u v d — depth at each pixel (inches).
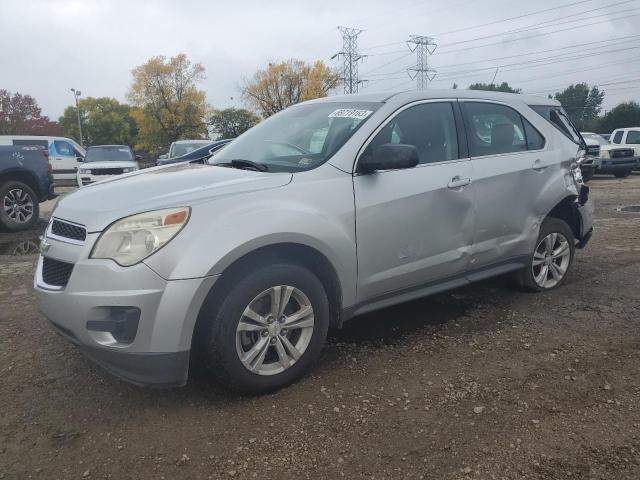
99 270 111.5
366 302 143.8
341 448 105.9
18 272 247.8
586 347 150.3
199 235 113.8
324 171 135.5
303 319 130.0
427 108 160.4
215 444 108.0
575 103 3218.5
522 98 193.2
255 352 122.3
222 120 2669.8
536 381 131.3
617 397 123.4
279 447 106.5
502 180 170.2
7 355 151.4
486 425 112.8
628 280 213.5
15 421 117.6
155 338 110.8
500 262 176.6
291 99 2573.8
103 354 113.0
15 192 382.3
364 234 137.9
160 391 129.3
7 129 2783.0
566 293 197.5
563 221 199.0
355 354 147.9
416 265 150.5
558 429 111.3
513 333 160.7
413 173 148.9
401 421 114.6
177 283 110.7
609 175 821.2
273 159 150.7
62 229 125.2
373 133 145.6
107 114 3427.7
